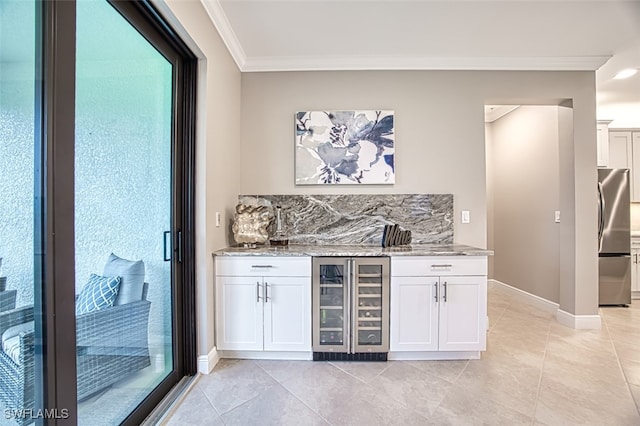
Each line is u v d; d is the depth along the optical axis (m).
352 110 2.83
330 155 2.81
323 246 2.64
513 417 1.63
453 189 2.85
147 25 1.64
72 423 1.16
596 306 2.87
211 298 2.17
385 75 2.85
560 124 3.04
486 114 4.20
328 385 1.93
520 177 3.85
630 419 1.61
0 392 0.94
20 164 0.99
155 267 1.75
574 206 2.90
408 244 2.75
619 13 2.17
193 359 2.03
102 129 1.34
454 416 1.63
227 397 1.81
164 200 1.84
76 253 1.22
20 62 0.98
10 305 0.97
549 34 2.43
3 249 0.94
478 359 2.27
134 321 1.57
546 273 3.43
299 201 2.83
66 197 1.13
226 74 2.45
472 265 2.23
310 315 2.23
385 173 2.80
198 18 1.92
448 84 2.85
